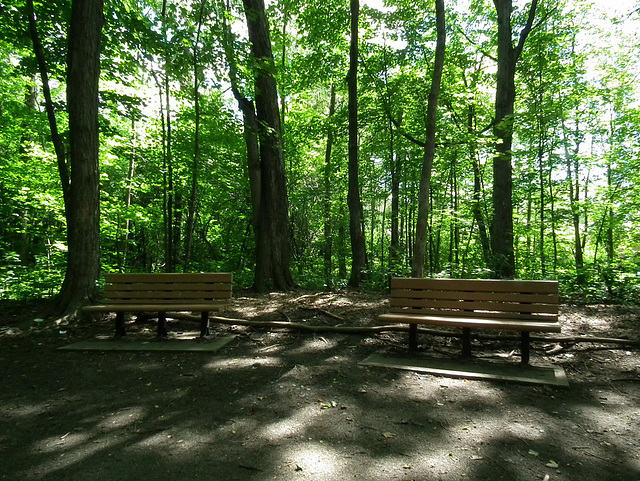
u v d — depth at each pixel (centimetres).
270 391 353
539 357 439
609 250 1623
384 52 1162
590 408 313
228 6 838
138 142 1186
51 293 916
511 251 1008
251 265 1360
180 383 373
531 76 1211
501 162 1071
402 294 464
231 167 1248
